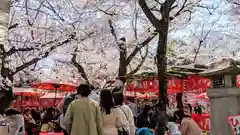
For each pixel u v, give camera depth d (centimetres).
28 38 1368
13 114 771
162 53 998
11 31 1329
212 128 492
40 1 1385
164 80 990
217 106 484
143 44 1433
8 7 402
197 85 1124
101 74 1838
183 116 835
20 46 1354
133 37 1666
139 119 810
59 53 1509
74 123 572
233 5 1564
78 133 565
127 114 647
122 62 1445
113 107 616
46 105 2439
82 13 1427
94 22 1445
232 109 462
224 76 475
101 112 610
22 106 2314
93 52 1631
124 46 1423
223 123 471
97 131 584
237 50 1764
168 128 855
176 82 1196
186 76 1155
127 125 621
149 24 1644
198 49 1717
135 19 1608
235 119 448
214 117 488
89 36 1447
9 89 1137
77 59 1730
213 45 1839
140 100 2017
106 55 1736
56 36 1391
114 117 609
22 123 777
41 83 1659
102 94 617
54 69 1758
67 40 1411
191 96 1484
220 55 1775
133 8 1544
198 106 1358
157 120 856
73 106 580
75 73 1748
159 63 1000
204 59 1823
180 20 1595
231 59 462
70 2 1416
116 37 1515
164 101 974
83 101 583
